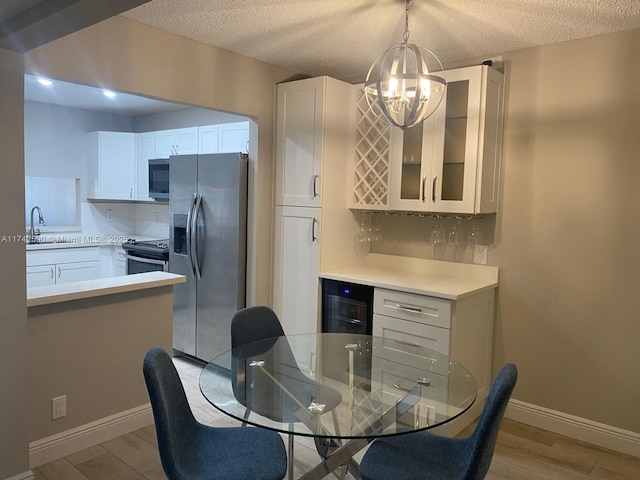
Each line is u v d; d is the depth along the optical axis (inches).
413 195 131.7
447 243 137.3
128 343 113.7
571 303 118.5
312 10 101.1
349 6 98.4
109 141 215.8
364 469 70.1
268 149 144.3
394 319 123.0
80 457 103.8
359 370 88.4
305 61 138.3
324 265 138.9
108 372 110.5
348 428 67.7
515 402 127.5
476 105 117.6
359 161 144.3
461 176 121.9
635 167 108.3
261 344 102.0
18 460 89.8
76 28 71.9
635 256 109.3
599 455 111.0
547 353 122.5
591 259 115.0
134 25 110.0
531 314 124.4
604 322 114.1
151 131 231.1
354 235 147.9
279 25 110.3
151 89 114.2
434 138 125.0
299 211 140.6
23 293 88.4
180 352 169.8
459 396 77.7
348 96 142.0
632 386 111.2
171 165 164.1
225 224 148.4
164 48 116.0
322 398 76.9
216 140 183.5
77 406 105.7
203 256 155.4
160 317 119.6
